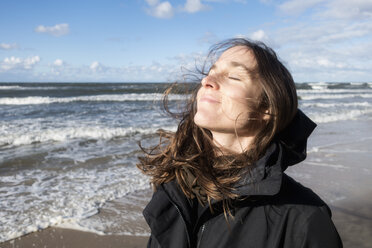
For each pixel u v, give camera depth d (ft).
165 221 3.53
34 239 11.79
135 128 35.60
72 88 153.58
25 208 14.33
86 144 28.91
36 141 29.68
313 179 18.86
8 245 11.37
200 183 3.47
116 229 12.67
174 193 3.62
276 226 3.13
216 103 3.60
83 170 20.42
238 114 3.53
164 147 4.91
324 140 31.83
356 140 31.96
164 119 45.29
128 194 16.26
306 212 3.13
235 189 3.26
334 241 2.99
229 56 3.76
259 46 3.73
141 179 18.52
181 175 3.64
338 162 22.84
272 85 3.44
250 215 3.27
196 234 3.47
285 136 3.50
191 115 4.37
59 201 15.19
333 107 73.36
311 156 24.66
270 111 3.45
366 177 19.30
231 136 3.78
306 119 3.48
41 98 81.15
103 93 119.55
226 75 3.63
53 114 51.67
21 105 69.31
